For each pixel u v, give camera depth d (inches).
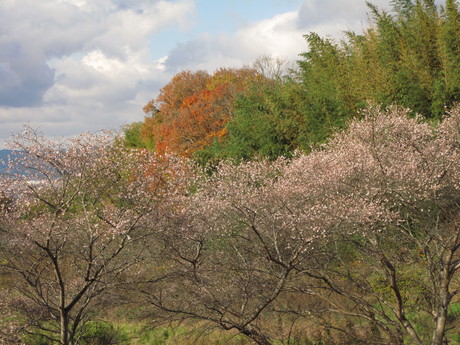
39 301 546.0
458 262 527.8
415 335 515.2
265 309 608.1
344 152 716.7
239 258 633.6
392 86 1032.8
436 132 738.8
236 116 1536.7
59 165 529.7
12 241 511.2
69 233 560.7
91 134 555.2
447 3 1085.1
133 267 650.2
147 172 585.6
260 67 1846.7
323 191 647.1
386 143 724.7
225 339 652.1
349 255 674.8
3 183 518.0
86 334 684.1
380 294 648.4
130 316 636.7
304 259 553.3
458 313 615.8
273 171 832.9
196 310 561.9
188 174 631.8
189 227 593.0
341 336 585.3
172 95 2384.4
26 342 655.1
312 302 652.7
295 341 601.6
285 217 616.1
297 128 1226.0
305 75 1487.5
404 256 586.9
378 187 609.9
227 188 680.4
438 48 1082.7
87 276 528.4
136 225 555.8
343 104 1153.4
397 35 1232.2
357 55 1300.4
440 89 1010.1
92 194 551.8
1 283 612.4
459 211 584.1
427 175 593.9
